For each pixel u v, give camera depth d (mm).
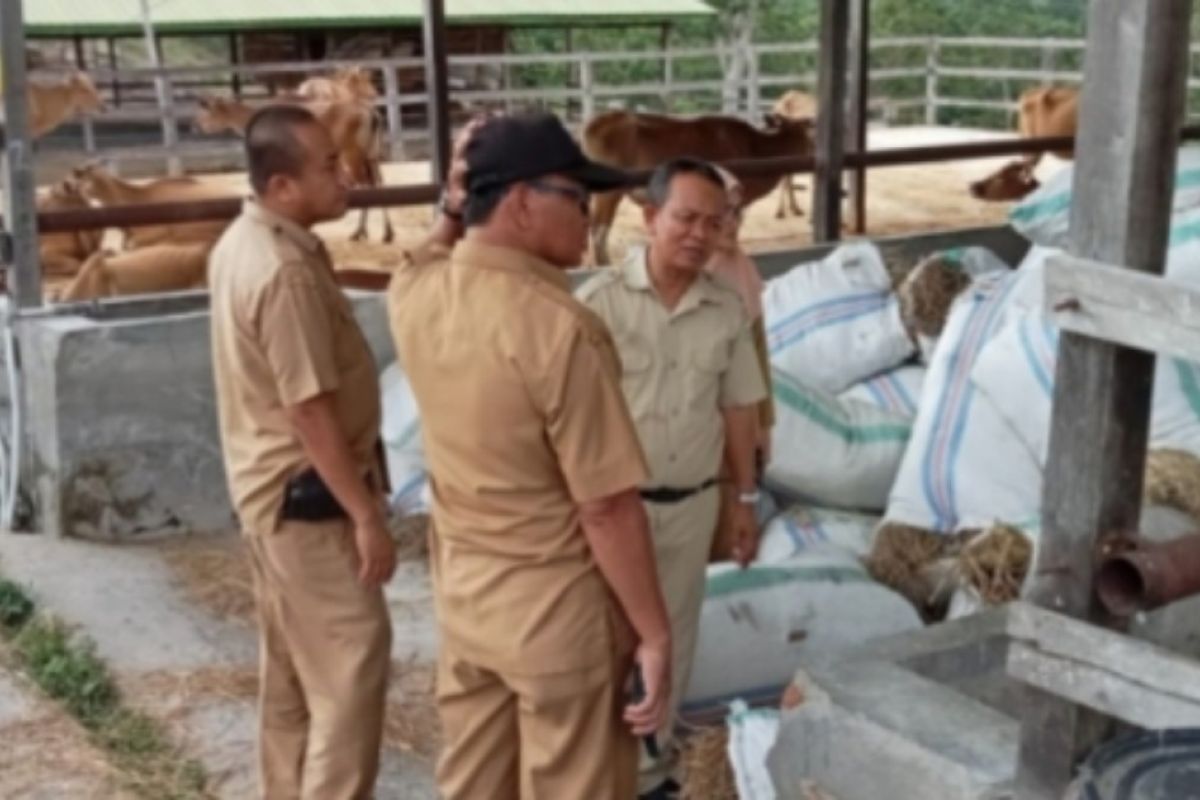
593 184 2221
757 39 25797
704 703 3389
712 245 2873
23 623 4270
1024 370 3982
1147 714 2035
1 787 3328
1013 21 26203
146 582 4570
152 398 4930
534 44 25500
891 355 4941
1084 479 2090
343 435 2736
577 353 2146
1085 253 2033
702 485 2971
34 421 4973
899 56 23094
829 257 5387
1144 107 1952
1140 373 2064
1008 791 2295
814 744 2623
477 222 2207
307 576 2820
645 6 20625
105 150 12828
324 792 2891
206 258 6871
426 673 3967
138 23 18797
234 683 3910
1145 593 2029
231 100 13039
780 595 3459
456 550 2334
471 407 2201
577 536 2256
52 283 8164
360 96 12492
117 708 3766
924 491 4090
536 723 2324
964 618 2947
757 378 3049
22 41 4891
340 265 8828
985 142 8586
